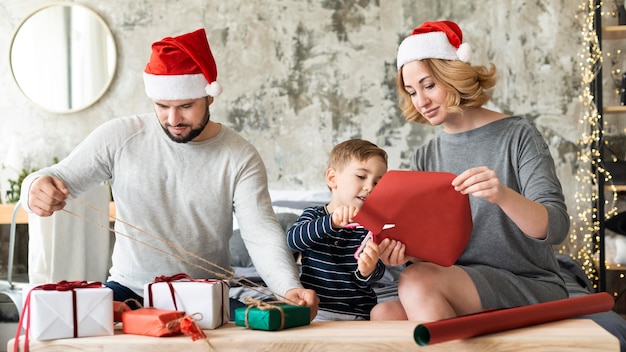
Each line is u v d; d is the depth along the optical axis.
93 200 3.48
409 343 1.54
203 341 1.54
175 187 2.30
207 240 2.31
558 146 4.52
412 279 1.97
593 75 4.35
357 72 4.58
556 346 1.53
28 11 4.62
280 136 4.61
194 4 4.60
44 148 4.63
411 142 4.57
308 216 2.37
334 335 1.58
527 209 1.91
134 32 4.61
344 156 2.37
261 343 1.55
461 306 2.02
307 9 4.58
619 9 4.46
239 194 2.29
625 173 4.30
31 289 1.60
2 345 4.28
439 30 2.28
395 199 1.85
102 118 4.63
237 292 2.91
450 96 2.26
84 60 4.61
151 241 2.28
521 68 4.52
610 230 4.37
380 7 4.55
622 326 2.41
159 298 1.70
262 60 4.60
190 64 2.15
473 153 2.34
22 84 4.62
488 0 4.52
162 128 2.32
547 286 2.24
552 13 4.50
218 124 2.38
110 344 1.54
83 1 4.62
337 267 2.25
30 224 3.40
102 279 3.57
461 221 1.84
